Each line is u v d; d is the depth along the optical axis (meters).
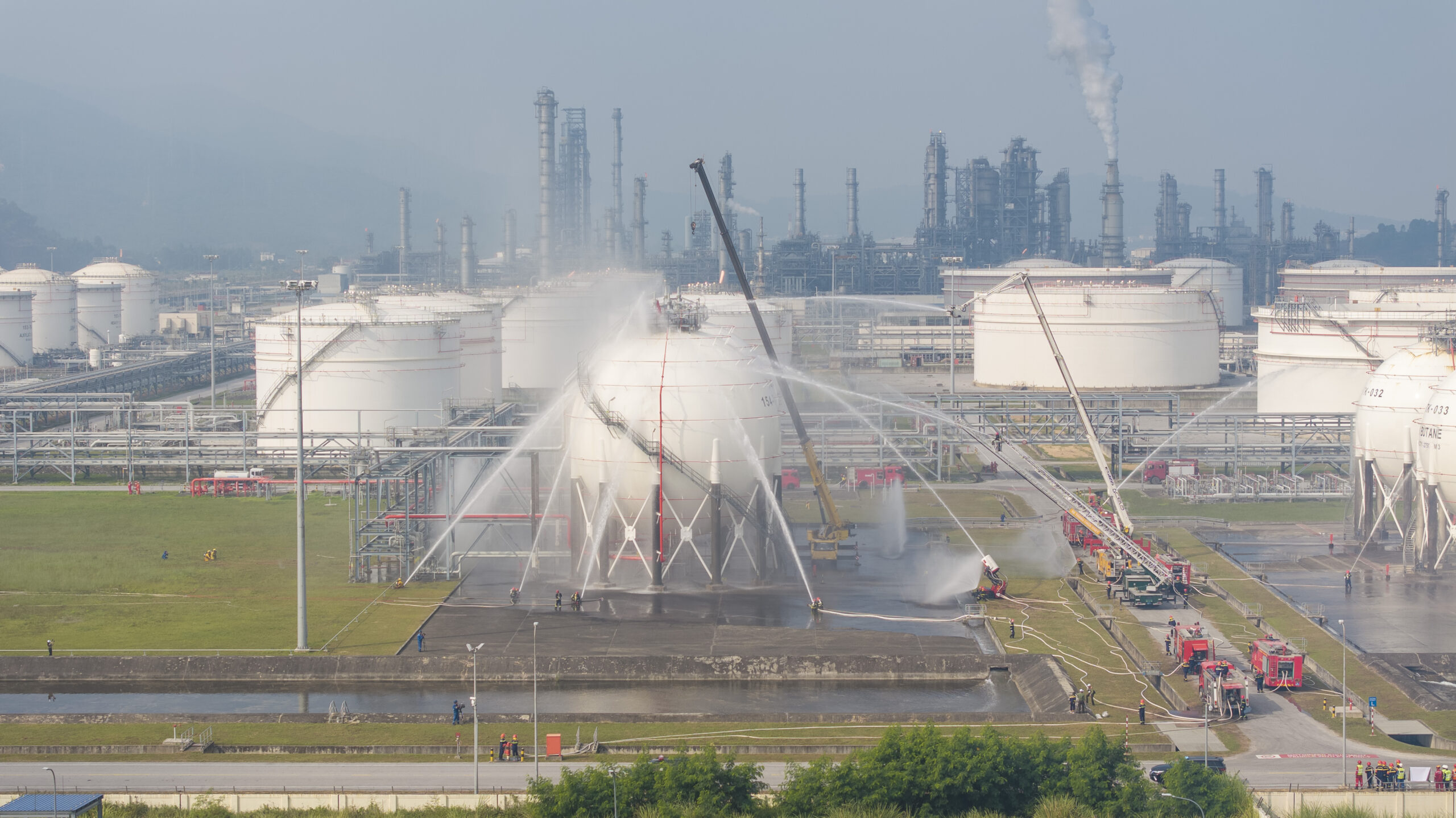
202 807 163.12
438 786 171.12
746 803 159.88
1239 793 158.75
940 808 159.38
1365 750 182.75
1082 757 163.62
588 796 158.00
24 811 151.88
